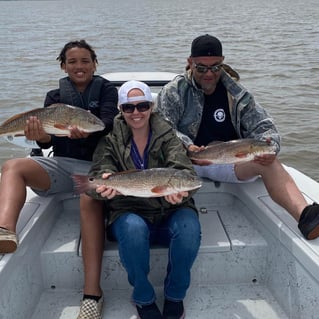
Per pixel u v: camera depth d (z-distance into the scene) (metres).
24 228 1.83
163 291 1.93
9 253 1.64
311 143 4.90
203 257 1.93
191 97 2.19
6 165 1.89
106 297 1.91
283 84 7.69
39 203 2.04
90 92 2.09
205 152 1.94
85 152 2.12
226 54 11.14
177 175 1.63
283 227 1.80
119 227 1.70
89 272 1.78
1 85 7.98
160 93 2.25
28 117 1.89
